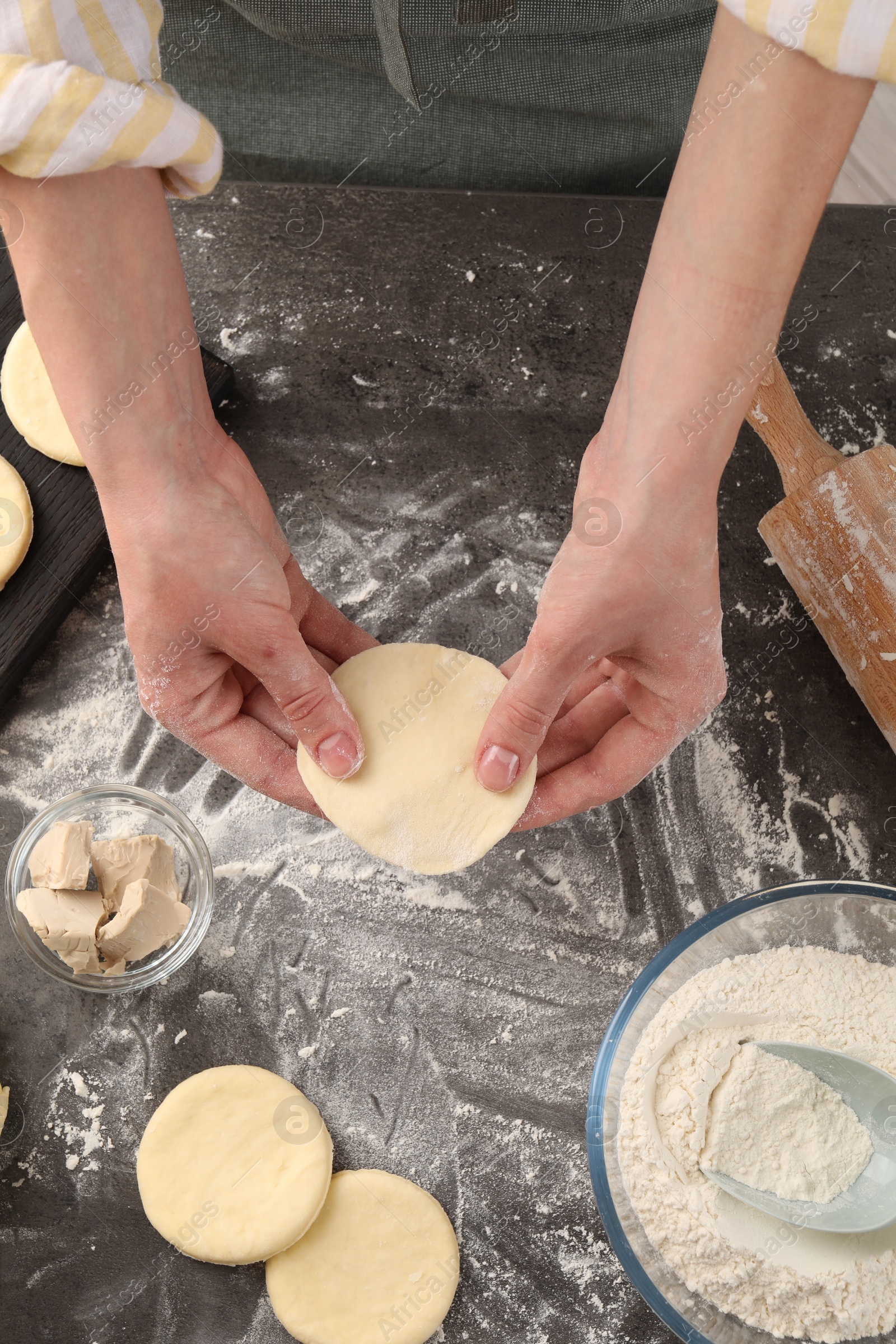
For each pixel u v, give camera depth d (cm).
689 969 114
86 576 131
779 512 123
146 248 82
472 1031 119
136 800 121
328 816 102
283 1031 119
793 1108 110
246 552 92
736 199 72
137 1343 110
